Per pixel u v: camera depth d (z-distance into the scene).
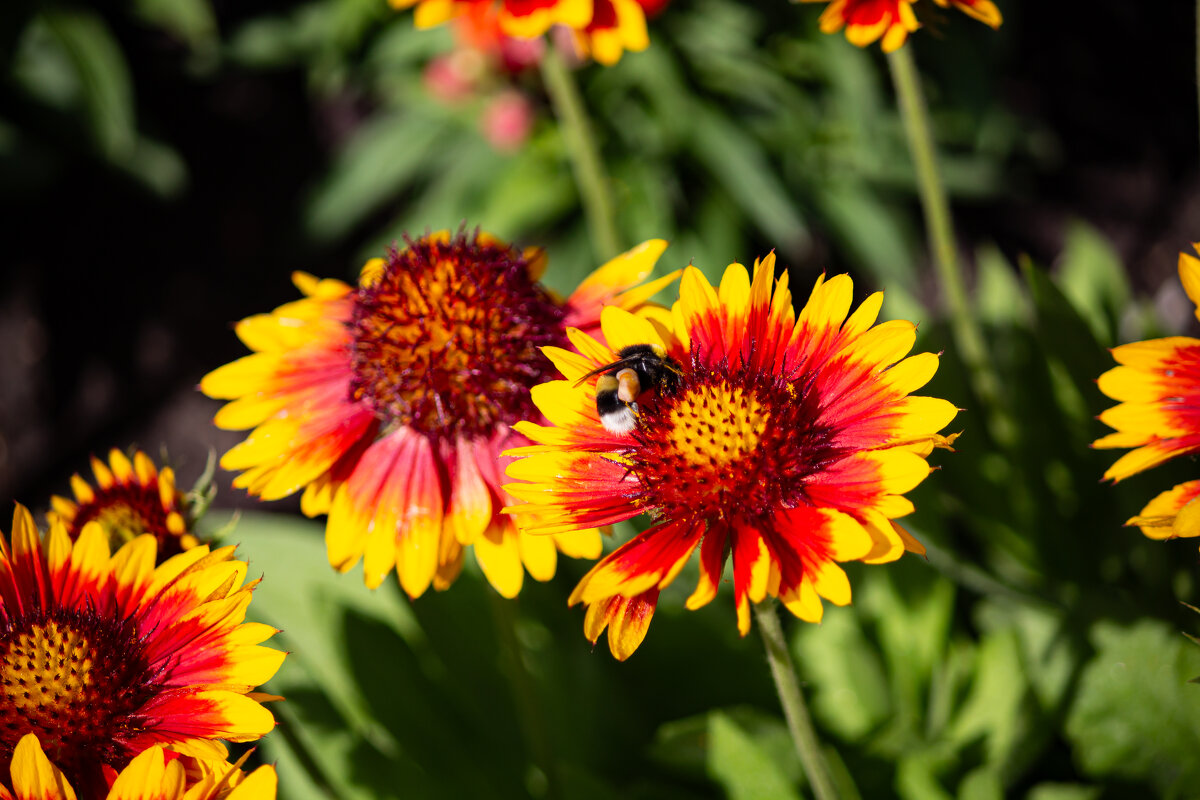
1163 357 0.54
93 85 1.02
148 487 0.59
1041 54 1.20
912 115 0.64
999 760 0.63
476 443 0.58
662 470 0.54
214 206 1.29
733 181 1.00
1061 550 0.66
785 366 0.55
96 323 1.26
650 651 0.66
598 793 0.62
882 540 0.52
